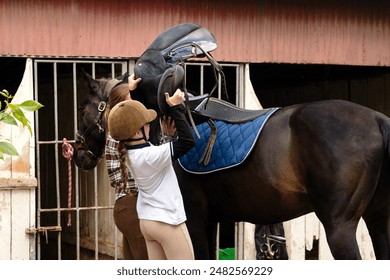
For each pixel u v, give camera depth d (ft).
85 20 24.22
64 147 22.88
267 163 17.76
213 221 19.89
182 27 18.16
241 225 25.43
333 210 16.94
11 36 23.35
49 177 34.60
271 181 17.80
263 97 39.63
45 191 35.09
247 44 26.18
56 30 23.88
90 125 22.20
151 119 15.84
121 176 17.67
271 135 17.84
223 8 25.90
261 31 26.40
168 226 15.79
